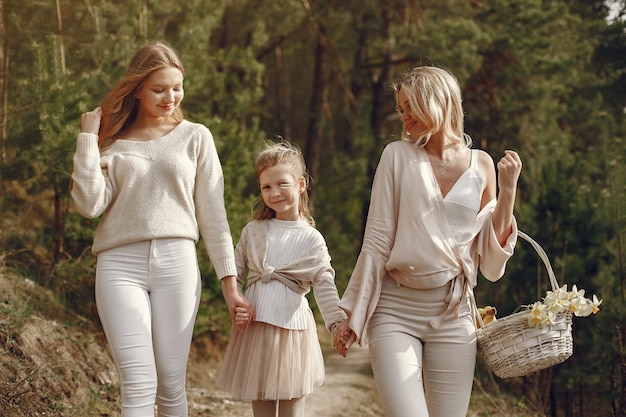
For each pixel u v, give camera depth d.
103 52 7.55
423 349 3.41
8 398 4.50
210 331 8.53
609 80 9.78
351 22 17.16
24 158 6.79
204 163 3.62
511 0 13.62
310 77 20.72
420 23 15.66
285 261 3.95
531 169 9.40
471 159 3.44
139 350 3.31
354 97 19.25
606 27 9.70
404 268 3.30
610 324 6.56
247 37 16.66
